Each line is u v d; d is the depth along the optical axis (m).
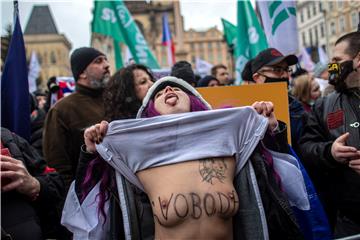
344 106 2.49
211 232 1.69
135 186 1.84
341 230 2.54
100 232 1.84
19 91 3.09
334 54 2.55
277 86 2.57
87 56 3.44
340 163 2.34
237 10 5.37
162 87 1.99
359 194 2.42
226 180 1.77
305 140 2.63
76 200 1.84
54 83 5.88
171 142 1.79
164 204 1.70
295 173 1.90
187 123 1.81
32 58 9.98
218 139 1.81
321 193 2.62
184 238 1.67
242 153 1.86
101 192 1.85
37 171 2.32
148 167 1.79
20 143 2.33
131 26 6.37
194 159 1.76
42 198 2.17
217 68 5.95
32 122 4.62
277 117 2.56
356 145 2.38
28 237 2.00
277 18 4.74
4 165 1.94
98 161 1.86
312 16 34.81
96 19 6.23
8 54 3.10
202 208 1.69
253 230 1.77
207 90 2.62
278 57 3.15
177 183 1.72
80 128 3.25
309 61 10.35
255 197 1.80
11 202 2.03
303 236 1.90
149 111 1.93
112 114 2.83
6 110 3.10
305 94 4.26
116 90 2.86
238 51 5.39
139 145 1.79
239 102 2.60
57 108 3.31
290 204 1.95
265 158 1.89
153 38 52.81
